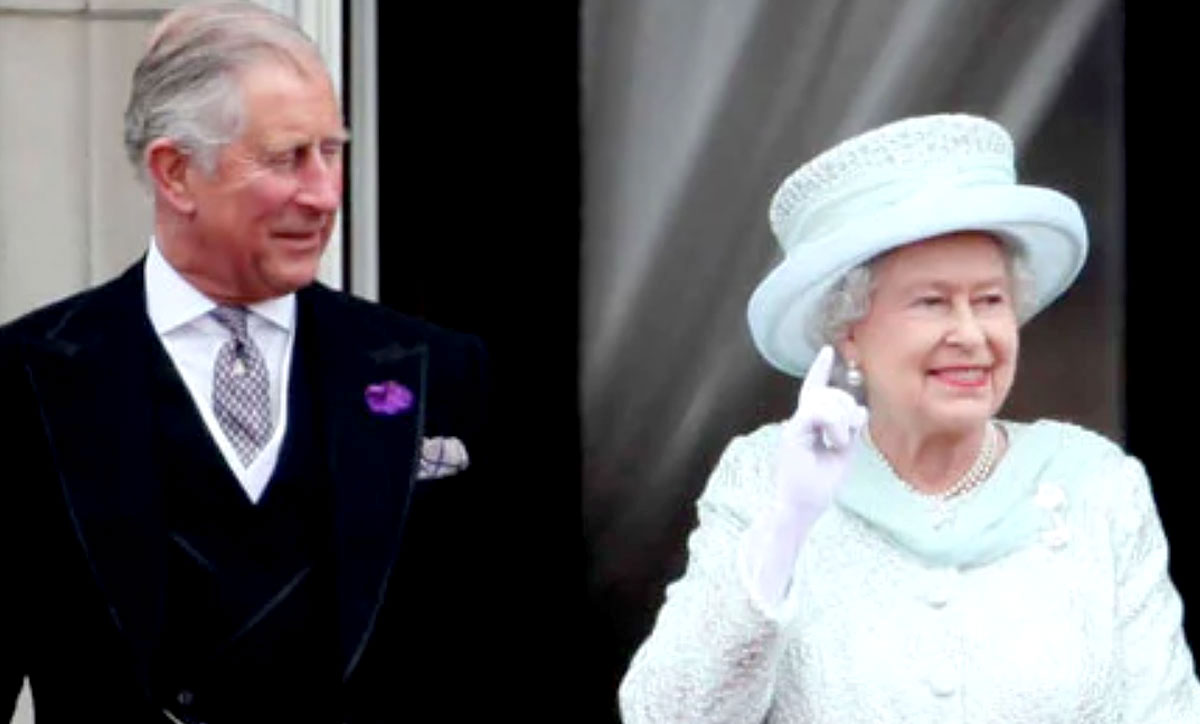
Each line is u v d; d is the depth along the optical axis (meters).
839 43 22.98
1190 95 22.81
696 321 23.12
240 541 17.20
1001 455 16.94
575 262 23.08
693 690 16.16
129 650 17.03
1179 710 16.56
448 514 17.66
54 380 17.33
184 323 17.38
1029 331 23.11
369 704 17.31
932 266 16.36
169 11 20.84
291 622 17.20
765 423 23.14
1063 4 22.88
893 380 16.52
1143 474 17.17
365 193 22.66
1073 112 22.94
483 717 17.89
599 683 23.31
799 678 16.50
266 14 17.14
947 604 16.55
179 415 17.27
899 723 16.36
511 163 22.94
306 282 17.14
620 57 22.97
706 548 16.92
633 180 23.05
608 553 23.23
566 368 23.12
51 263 21.61
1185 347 22.95
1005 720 16.30
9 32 21.47
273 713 17.20
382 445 17.47
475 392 17.89
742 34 23.00
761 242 23.11
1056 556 16.67
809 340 16.98
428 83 22.81
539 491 23.17
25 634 17.42
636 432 23.19
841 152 16.53
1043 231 16.48
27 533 17.34
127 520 17.12
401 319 17.95
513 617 20.92
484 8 22.83
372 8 22.56
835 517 16.83
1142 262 22.95
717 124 23.02
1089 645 16.41
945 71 22.98
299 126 16.83
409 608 17.52
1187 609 23.12
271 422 17.39
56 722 17.38
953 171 16.44
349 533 17.27
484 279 23.00
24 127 21.53
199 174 16.89
